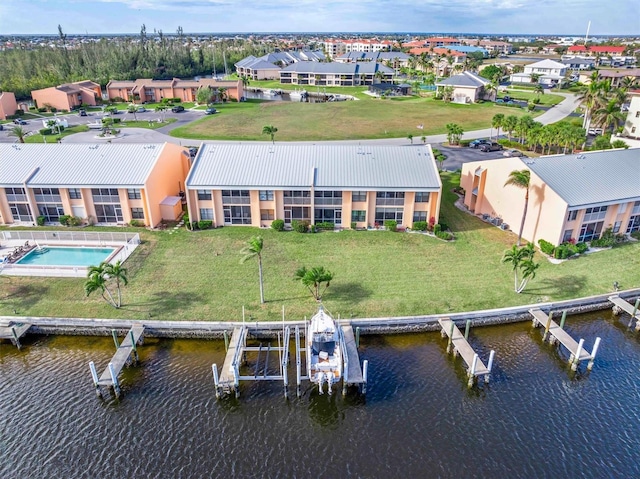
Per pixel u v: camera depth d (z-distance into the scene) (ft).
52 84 506.89
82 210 189.06
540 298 141.59
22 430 102.01
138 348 126.82
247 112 419.33
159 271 155.63
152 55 643.86
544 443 99.30
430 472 92.99
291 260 162.09
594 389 114.21
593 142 288.30
